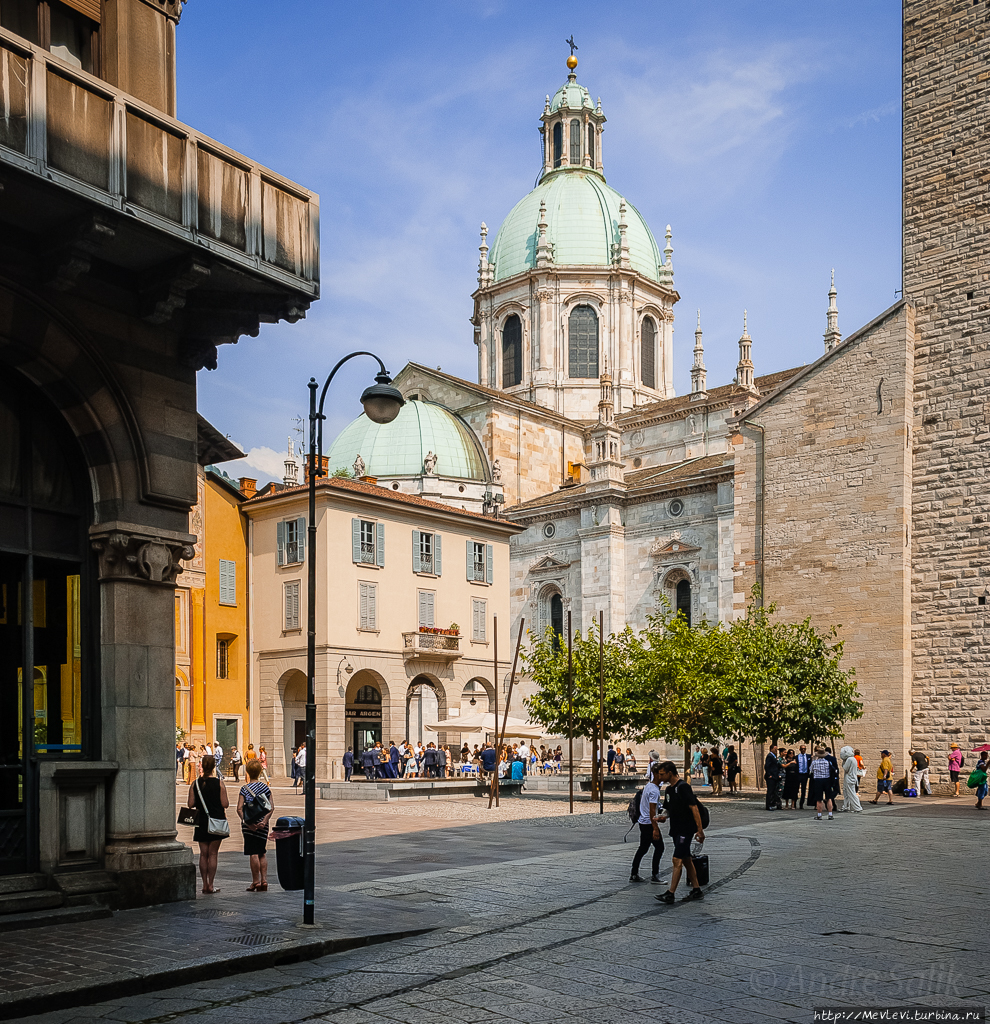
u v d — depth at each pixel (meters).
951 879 18.36
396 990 10.91
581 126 100.81
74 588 15.44
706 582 66.06
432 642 58.12
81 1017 9.98
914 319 41.97
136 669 15.37
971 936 13.45
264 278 15.74
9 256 13.95
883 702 40.78
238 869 19.67
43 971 10.99
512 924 14.34
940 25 42.09
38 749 14.69
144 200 14.09
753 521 45.50
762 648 39.00
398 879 18.28
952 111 41.53
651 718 40.03
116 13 15.98
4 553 14.48
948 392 40.84
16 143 12.50
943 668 39.94
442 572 60.28
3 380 14.78
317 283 16.62
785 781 37.03
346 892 16.64
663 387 95.00
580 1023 9.73
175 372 16.38
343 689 53.72
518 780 43.09
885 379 42.16
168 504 16.03
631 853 22.31
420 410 84.12
